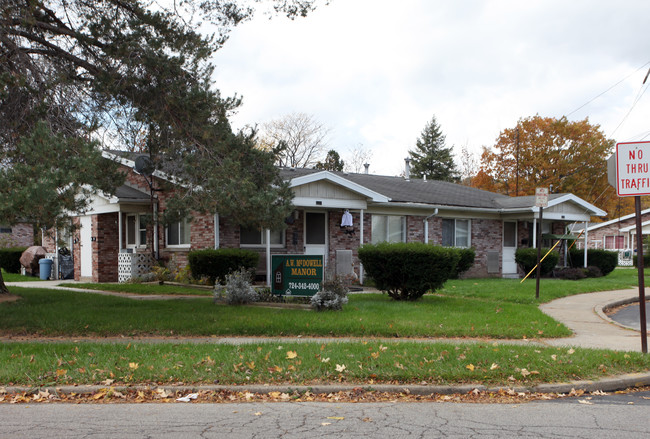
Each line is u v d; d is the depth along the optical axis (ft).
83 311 40.29
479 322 37.29
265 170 44.60
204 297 51.11
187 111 40.32
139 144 43.19
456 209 77.00
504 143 146.72
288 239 64.28
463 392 22.45
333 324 35.24
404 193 76.89
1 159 32.55
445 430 17.87
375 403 21.33
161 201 64.18
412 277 47.44
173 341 31.45
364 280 68.18
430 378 23.43
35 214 29.35
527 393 22.50
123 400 21.61
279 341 31.17
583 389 23.09
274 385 22.75
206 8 42.78
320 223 67.10
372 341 30.91
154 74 39.86
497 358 25.94
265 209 41.45
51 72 38.45
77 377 23.21
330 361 25.31
